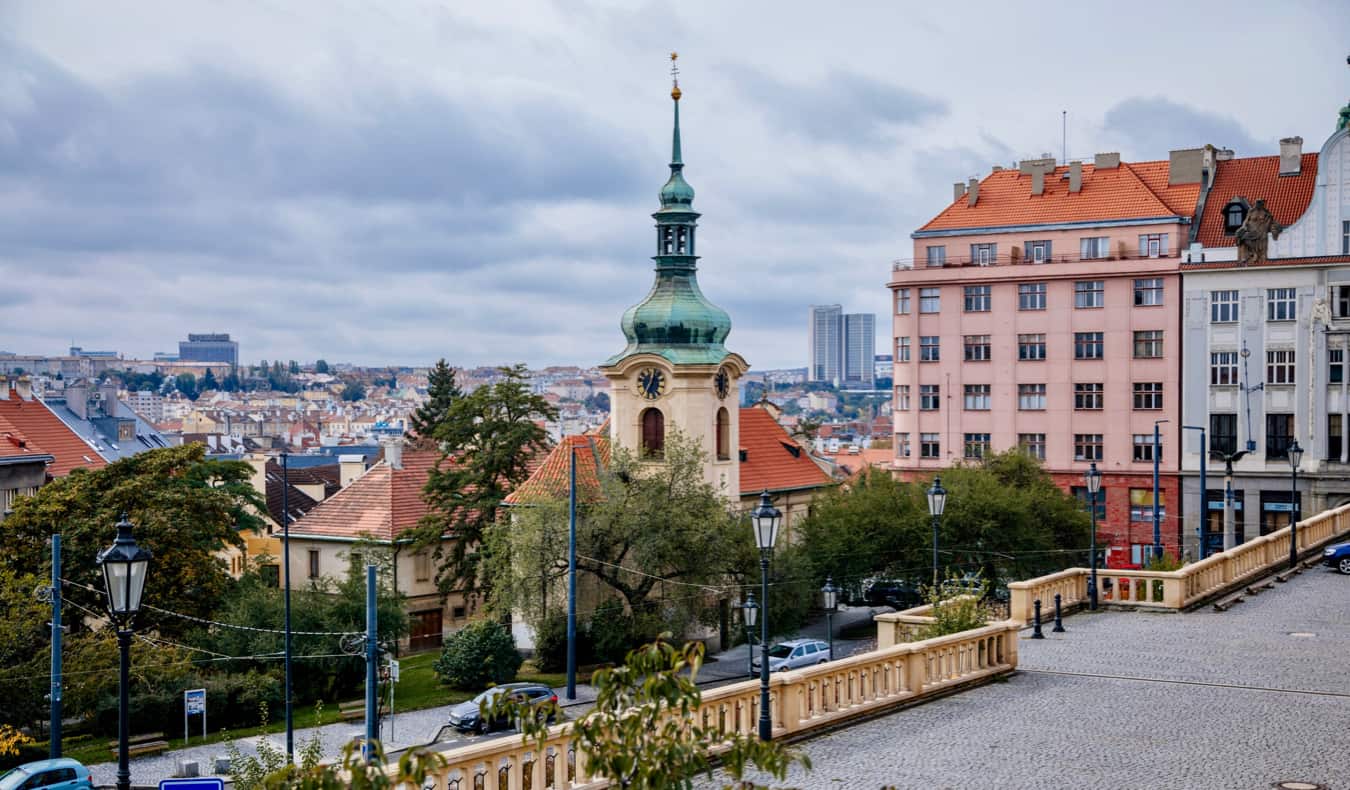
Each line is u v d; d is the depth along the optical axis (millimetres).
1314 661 39562
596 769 16484
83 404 152750
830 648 74875
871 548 83938
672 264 86938
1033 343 106188
